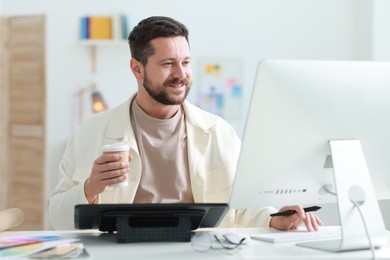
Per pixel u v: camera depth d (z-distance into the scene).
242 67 4.90
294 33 4.90
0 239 1.67
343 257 1.53
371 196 1.67
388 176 1.78
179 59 2.21
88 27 4.85
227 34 4.90
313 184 1.73
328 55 4.90
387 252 1.61
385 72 1.71
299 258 1.51
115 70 4.93
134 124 2.37
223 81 4.90
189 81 2.25
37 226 4.78
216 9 4.89
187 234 1.71
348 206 1.63
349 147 1.68
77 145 2.42
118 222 1.69
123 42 4.82
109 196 2.29
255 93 1.60
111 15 4.87
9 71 4.86
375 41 4.54
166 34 2.21
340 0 4.88
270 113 1.61
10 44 4.84
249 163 1.64
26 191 4.84
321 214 3.54
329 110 1.66
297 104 1.63
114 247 1.64
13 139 4.88
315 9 4.90
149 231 1.69
